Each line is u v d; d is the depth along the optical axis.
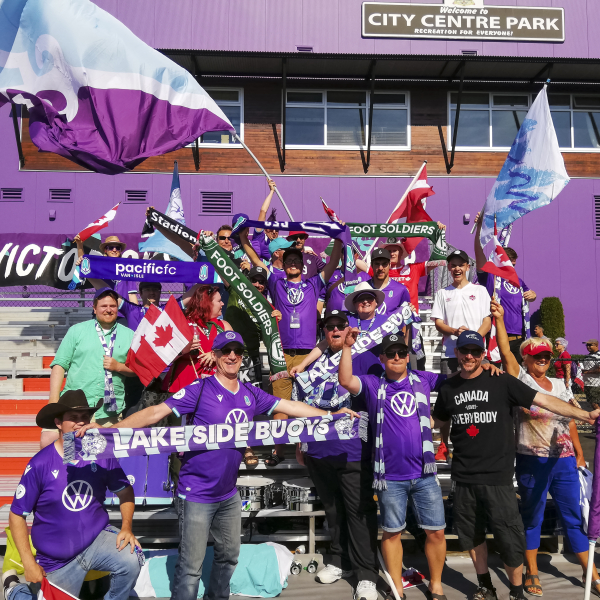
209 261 6.02
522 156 7.20
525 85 15.24
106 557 4.25
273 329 5.95
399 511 4.80
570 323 14.57
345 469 5.05
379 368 5.52
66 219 13.85
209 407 4.43
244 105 14.69
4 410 7.76
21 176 13.83
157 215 6.79
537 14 15.12
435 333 9.45
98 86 6.82
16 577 4.84
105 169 6.78
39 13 6.71
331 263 6.57
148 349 5.10
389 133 14.99
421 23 14.91
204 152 14.38
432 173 14.85
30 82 6.66
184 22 14.48
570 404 5.29
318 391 5.42
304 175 14.50
